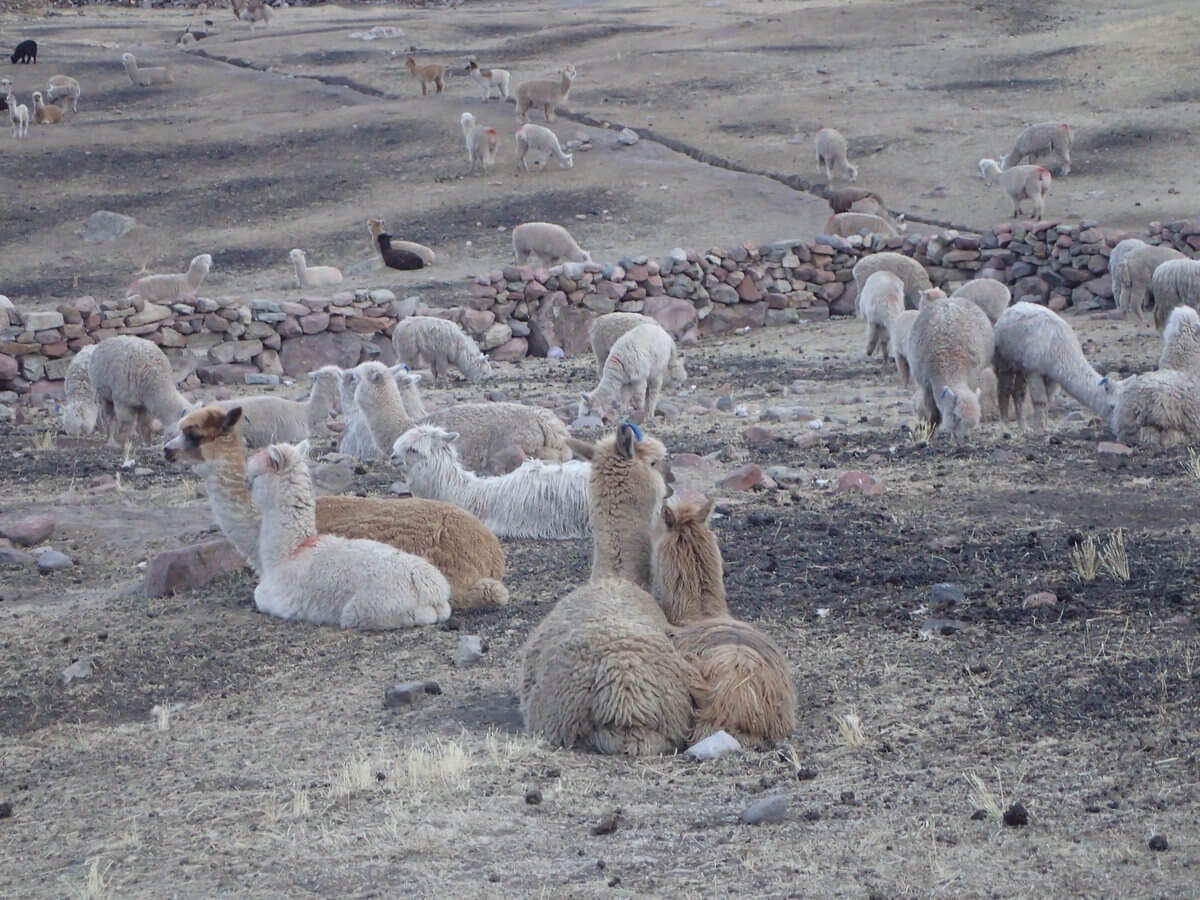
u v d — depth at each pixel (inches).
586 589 474.3
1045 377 964.0
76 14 4761.3
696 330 1675.7
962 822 361.4
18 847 393.7
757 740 441.1
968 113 2657.5
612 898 325.4
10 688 561.6
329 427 1111.0
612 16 4143.7
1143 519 711.1
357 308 1565.0
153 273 2014.0
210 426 647.1
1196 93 2618.1
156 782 442.0
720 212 2177.7
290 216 2277.3
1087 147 2380.7
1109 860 330.6
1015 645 523.2
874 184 2288.4
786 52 3314.5
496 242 2075.5
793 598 602.9
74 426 1173.7
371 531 634.2
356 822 384.5
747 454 928.9
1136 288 1536.7
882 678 498.0
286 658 570.9
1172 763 395.5
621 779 410.6
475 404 896.9
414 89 3139.8
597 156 2532.0
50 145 2733.8
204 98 3189.0
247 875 353.7
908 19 3590.1
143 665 575.5
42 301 1867.6
